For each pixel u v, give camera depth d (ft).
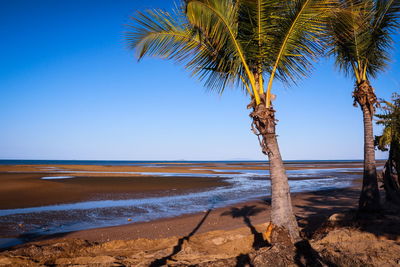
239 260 15.34
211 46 18.84
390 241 16.75
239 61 18.53
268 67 18.90
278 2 16.33
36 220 36.06
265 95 18.30
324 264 14.37
